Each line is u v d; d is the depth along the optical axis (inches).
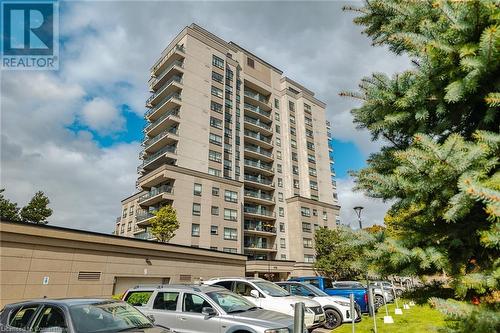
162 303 314.2
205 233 1445.6
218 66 1856.5
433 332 128.6
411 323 343.6
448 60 145.0
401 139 195.5
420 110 163.3
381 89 176.9
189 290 311.3
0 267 597.0
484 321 100.0
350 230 166.2
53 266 673.0
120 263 809.5
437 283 163.3
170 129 1579.7
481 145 127.4
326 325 443.8
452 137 128.3
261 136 2101.4
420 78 154.1
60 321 215.0
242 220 1654.8
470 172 126.7
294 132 2267.5
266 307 385.4
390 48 193.0
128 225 1913.1
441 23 147.3
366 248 159.8
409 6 164.9
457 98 139.8
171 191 1413.6
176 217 1273.4
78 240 725.3
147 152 1726.1
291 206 1988.2
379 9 192.9
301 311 126.0
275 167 2087.8
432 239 154.0
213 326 272.2
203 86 1727.4
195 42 1780.3
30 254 641.0
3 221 607.8
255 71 2202.3
